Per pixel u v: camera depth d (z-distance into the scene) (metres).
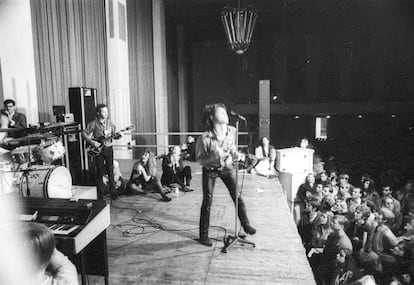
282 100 19.08
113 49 8.40
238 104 18.11
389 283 4.72
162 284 2.62
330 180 7.09
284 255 3.09
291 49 18.67
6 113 4.55
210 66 18.47
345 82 18.78
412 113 17.98
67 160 4.52
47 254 1.14
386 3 14.88
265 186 5.67
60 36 6.23
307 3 14.12
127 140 8.98
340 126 19.91
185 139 15.71
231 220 4.01
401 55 17.89
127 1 9.05
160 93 11.38
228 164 3.12
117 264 2.94
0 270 1.03
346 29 17.27
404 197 7.19
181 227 3.82
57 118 4.66
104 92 8.16
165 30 12.18
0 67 5.06
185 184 5.73
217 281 2.65
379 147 15.74
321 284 4.98
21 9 5.16
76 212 2.16
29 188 2.93
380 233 5.29
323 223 5.67
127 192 5.26
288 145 19.72
